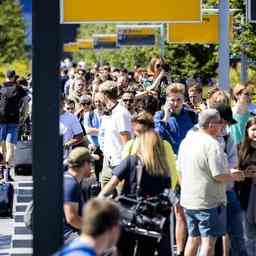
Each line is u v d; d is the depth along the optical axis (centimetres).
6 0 16188
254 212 2281
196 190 2088
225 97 2236
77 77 4566
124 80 3916
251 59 4600
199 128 2106
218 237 2172
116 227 1190
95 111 3328
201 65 6894
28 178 3488
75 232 1925
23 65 15275
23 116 3912
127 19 2969
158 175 1988
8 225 2986
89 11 2939
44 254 1653
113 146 2517
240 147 2312
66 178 1898
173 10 2994
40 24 1644
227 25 3212
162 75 3341
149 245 1909
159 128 2416
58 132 1648
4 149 3912
